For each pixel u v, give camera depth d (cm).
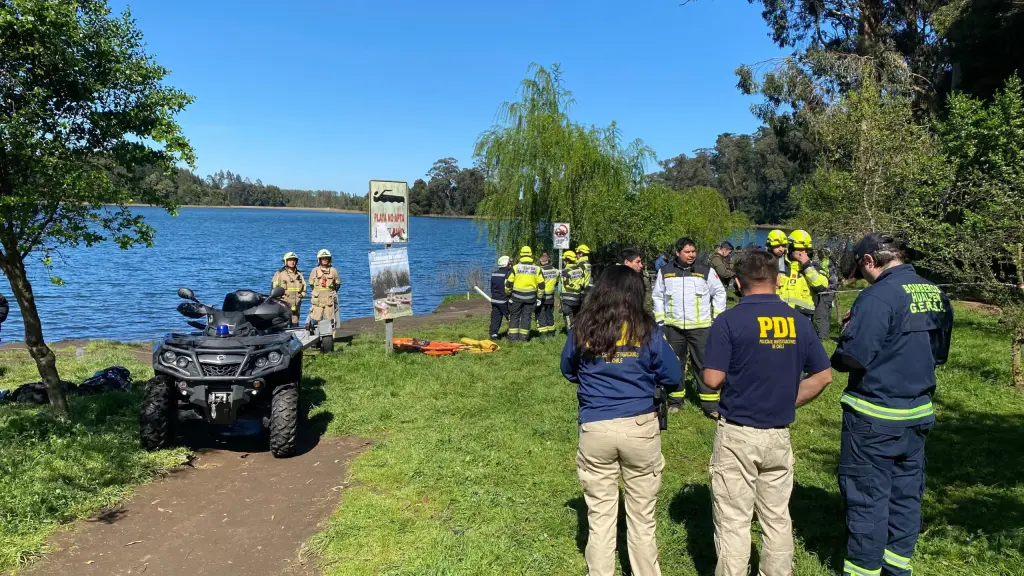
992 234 752
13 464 480
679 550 405
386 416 693
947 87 2677
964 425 671
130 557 395
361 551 401
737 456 327
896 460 343
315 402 741
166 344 568
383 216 991
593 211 2106
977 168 876
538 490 493
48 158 508
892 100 1302
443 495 482
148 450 560
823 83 2539
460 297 2347
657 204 2256
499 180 2225
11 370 907
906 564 344
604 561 340
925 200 922
